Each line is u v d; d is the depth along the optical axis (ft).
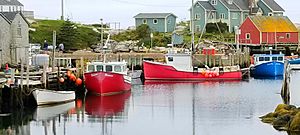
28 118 107.76
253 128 95.45
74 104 127.44
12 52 169.78
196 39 275.39
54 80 131.95
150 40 268.21
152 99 138.72
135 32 276.41
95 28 274.36
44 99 121.70
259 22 275.80
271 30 273.54
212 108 121.60
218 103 130.11
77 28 261.03
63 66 166.61
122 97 142.61
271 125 96.43
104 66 147.74
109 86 144.97
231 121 103.65
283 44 274.16
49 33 252.01
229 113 113.70
